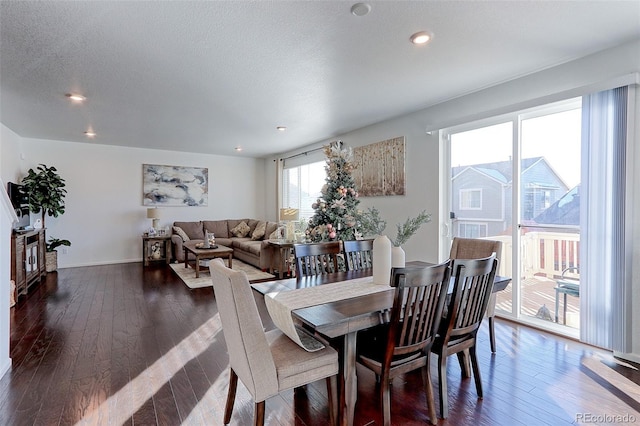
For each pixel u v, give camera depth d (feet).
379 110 14.12
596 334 8.86
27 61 9.11
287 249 19.12
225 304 5.20
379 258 7.47
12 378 7.55
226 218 26.71
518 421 6.15
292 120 15.66
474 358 6.99
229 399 6.01
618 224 8.47
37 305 13.06
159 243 22.65
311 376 5.48
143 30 7.59
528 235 11.02
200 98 12.36
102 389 7.15
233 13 6.94
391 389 7.29
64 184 18.95
